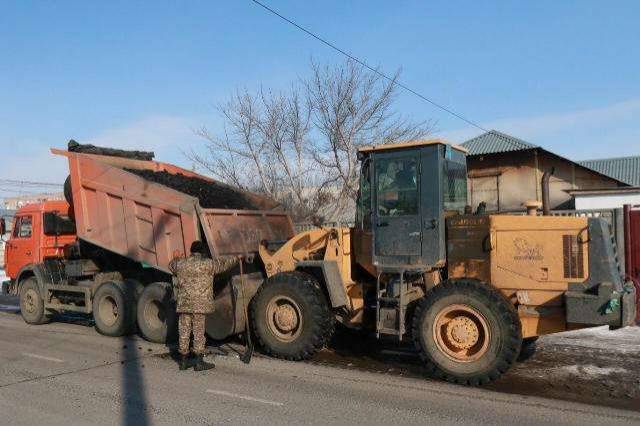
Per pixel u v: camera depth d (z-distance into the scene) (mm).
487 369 6758
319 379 7203
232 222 9688
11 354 8758
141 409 5965
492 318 6750
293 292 8109
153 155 12453
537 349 8789
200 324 7770
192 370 7680
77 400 6297
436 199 7469
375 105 19828
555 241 6891
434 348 7090
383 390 6691
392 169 7836
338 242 8242
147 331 9617
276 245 9398
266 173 21188
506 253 7105
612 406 6094
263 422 5547
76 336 10297
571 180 26703
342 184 20547
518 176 27188
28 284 11727
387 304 7766
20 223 12273
